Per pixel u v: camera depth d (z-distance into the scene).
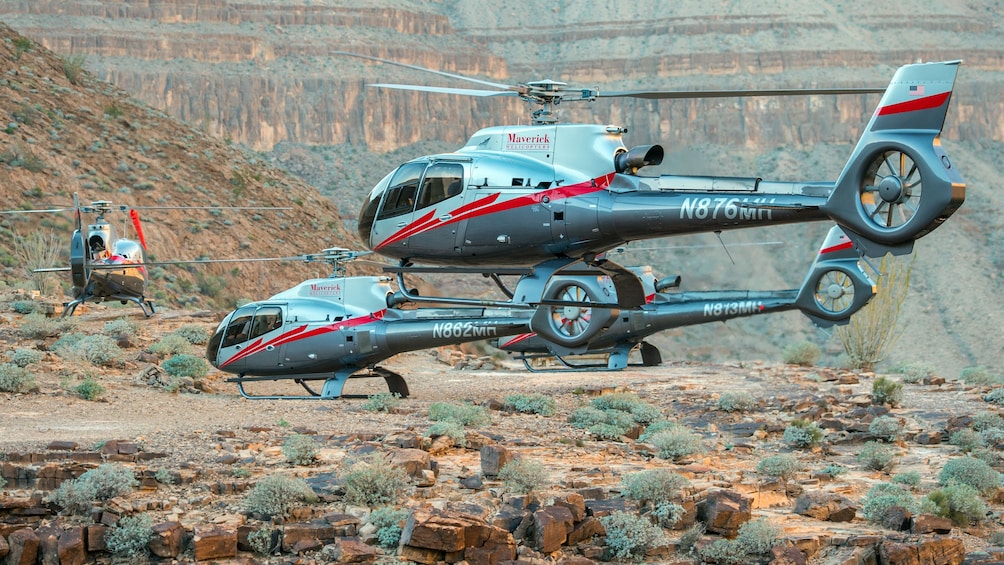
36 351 60.22
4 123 131.88
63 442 38.47
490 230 42.91
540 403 56.31
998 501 41.22
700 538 32.59
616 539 31.78
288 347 58.22
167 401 54.50
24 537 31.03
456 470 38.28
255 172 161.62
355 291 58.75
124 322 74.06
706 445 48.62
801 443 49.69
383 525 31.75
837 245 72.00
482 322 56.66
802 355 94.19
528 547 31.33
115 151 142.00
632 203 41.16
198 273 124.69
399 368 80.19
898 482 42.28
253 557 30.97
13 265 106.81
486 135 44.16
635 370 80.75
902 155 37.25
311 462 38.59
